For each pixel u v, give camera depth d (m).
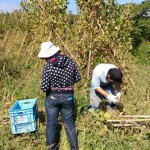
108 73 2.37
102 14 3.32
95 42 3.31
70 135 2.22
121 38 3.45
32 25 3.97
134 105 2.85
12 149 2.27
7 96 3.07
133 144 2.21
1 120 2.58
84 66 3.38
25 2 3.87
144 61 4.42
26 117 2.36
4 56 3.99
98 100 2.62
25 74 3.70
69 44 3.63
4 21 5.76
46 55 2.08
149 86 3.28
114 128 2.38
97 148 2.21
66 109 2.21
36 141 2.34
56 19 3.56
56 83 2.12
